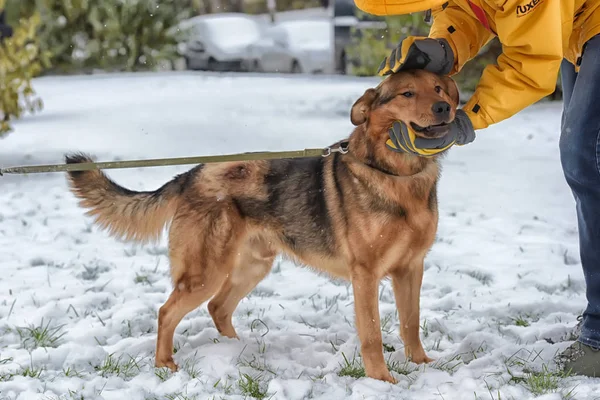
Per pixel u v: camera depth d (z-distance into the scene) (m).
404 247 3.85
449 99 3.69
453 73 3.93
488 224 7.34
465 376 3.75
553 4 3.35
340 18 22.48
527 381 3.64
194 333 4.68
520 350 4.04
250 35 25.77
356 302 3.87
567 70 4.03
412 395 3.55
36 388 3.69
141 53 25.30
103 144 11.48
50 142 11.72
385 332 4.59
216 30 25.59
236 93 17.94
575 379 3.67
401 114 3.61
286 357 4.21
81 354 4.14
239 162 4.27
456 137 3.58
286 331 4.66
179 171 9.62
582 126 3.62
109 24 24.64
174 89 19.27
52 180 9.31
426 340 4.49
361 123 3.79
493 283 5.66
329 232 3.99
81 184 4.42
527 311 4.93
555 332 4.35
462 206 8.06
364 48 19.50
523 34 3.44
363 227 3.81
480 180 9.22
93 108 15.96
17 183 9.17
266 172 4.23
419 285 4.06
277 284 5.68
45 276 5.81
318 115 14.12
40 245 6.68
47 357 4.13
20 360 4.10
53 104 16.95
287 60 23.84
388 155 3.72
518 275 5.76
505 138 11.95
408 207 3.78
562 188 8.71
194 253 4.17
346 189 3.88
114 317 4.86
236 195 4.22
